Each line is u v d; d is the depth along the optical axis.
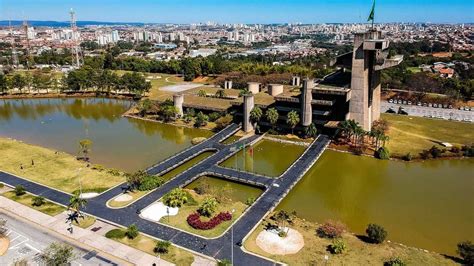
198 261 70.06
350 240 77.00
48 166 115.06
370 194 101.94
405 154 126.56
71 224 82.19
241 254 71.94
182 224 82.19
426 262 69.69
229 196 99.19
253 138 144.00
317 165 121.44
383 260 69.94
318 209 93.62
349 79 157.38
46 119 182.75
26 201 92.25
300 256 71.25
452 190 103.75
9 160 119.62
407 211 92.38
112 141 147.38
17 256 71.00
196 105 176.00
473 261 67.75
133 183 99.38
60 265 62.59
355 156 128.12
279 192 98.38
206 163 118.12
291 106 153.88
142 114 183.88
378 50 135.25
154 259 70.50
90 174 108.94
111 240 76.25
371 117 150.25
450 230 83.50
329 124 142.88
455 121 163.62
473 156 127.44
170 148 139.00
